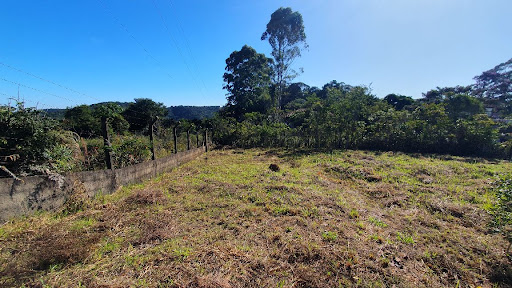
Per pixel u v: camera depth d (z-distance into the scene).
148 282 2.22
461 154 10.80
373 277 2.41
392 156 9.95
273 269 2.45
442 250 2.95
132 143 6.12
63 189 3.82
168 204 4.28
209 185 5.44
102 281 2.21
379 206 4.51
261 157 10.42
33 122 3.65
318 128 13.32
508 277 2.48
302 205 4.30
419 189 5.36
